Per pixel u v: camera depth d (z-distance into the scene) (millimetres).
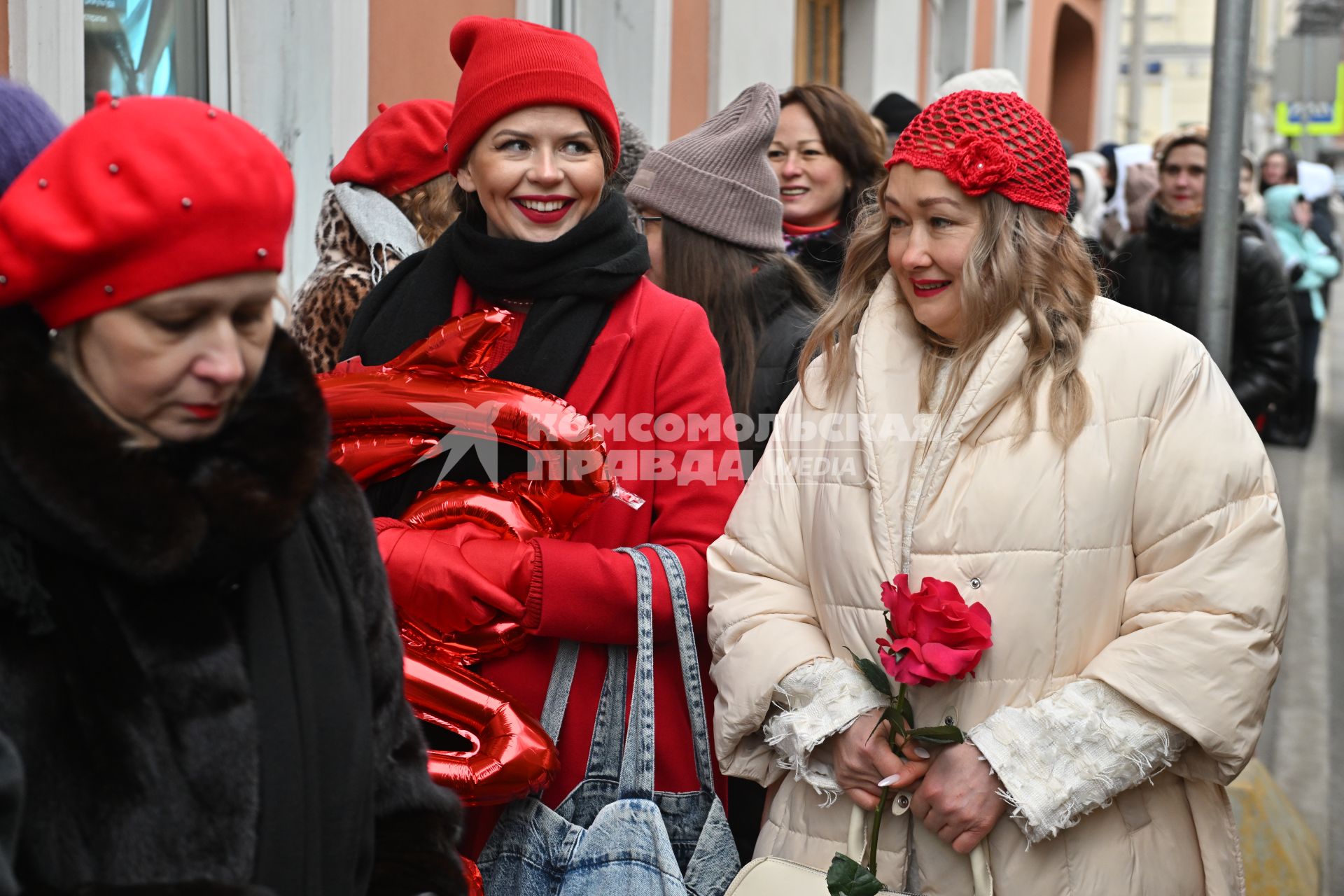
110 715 1197
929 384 2111
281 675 1330
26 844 1162
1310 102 13422
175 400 1239
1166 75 42438
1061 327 2031
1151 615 1964
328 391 2227
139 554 1184
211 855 1239
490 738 2109
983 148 2010
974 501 1989
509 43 2336
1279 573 1966
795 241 3881
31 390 1176
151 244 1178
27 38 3068
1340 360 15062
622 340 2318
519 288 2340
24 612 1167
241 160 1210
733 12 7242
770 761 2215
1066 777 1902
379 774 1493
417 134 3141
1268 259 4945
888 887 2047
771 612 2205
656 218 3092
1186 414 2000
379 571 1524
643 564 2227
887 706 2041
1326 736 4750
